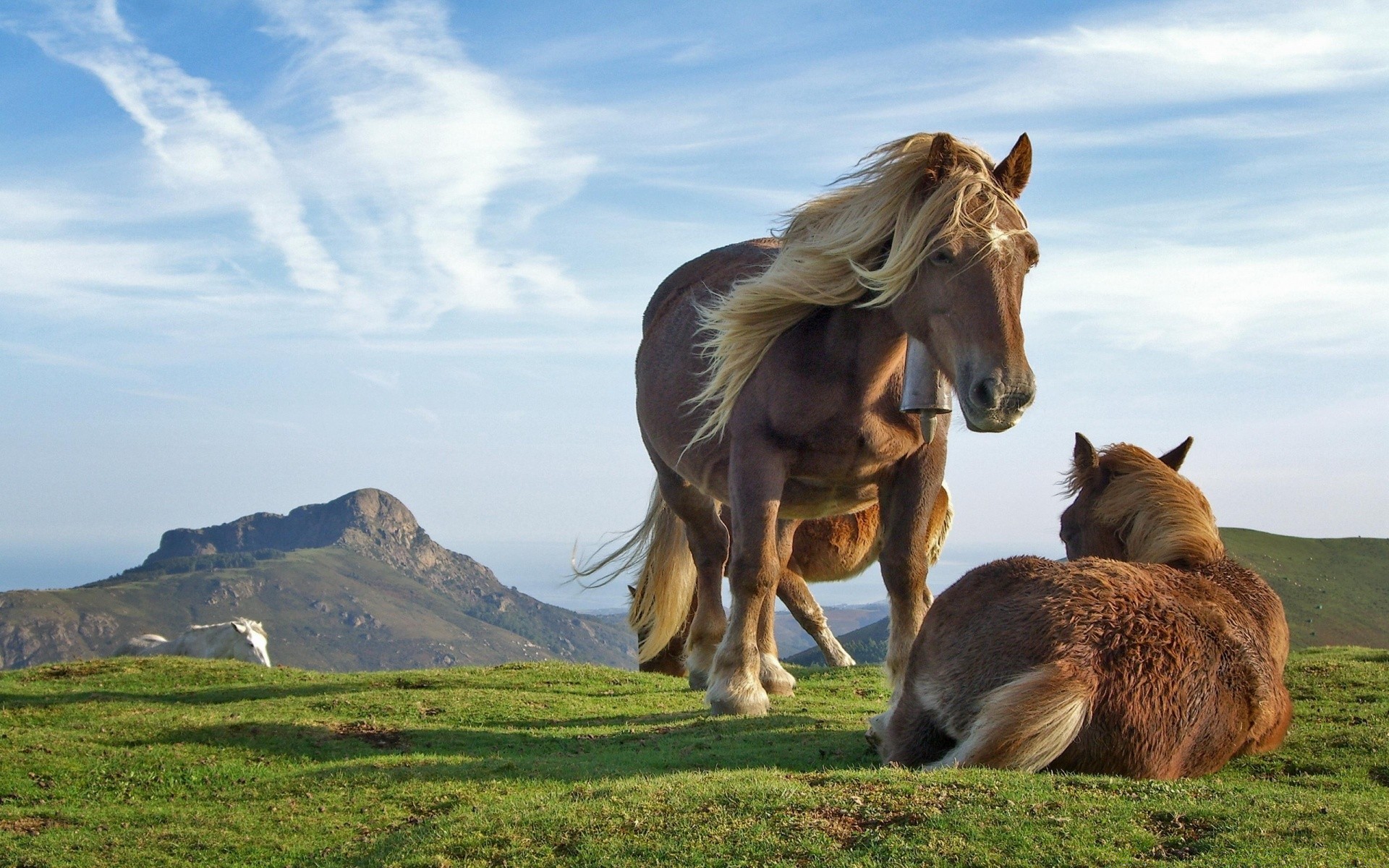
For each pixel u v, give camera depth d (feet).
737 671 24.06
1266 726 17.13
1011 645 15.69
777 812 14.29
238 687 34.42
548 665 39.52
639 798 15.55
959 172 19.16
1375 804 13.89
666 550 37.40
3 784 21.71
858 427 21.72
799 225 22.29
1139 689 15.20
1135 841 12.47
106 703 30.60
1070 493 21.85
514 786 19.33
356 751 24.27
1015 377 17.92
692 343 25.82
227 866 16.42
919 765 17.04
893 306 20.02
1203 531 19.06
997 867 12.05
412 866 14.44
